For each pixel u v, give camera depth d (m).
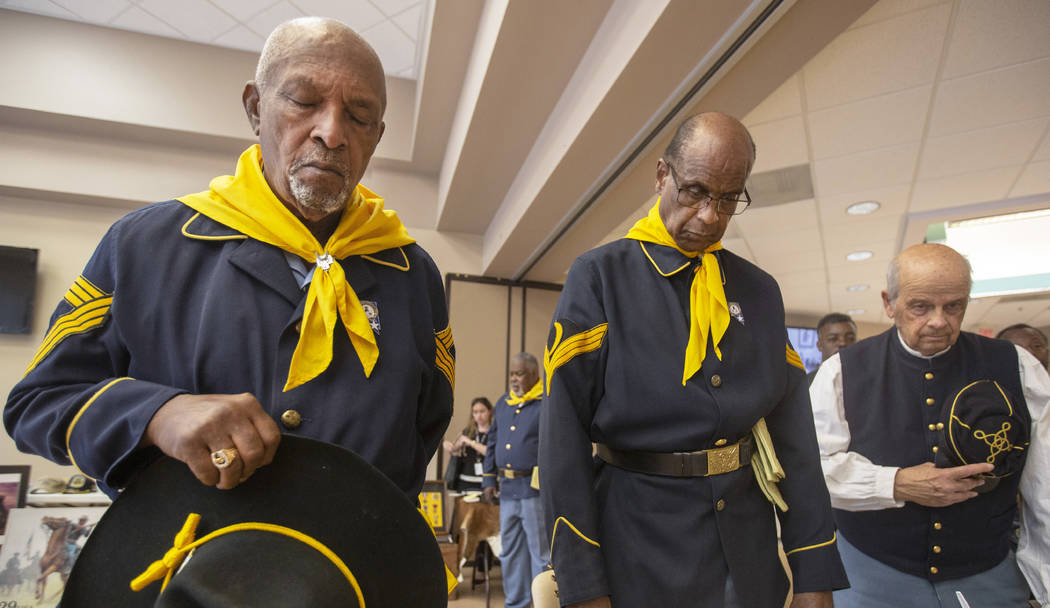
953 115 3.88
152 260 0.74
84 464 0.63
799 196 5.20
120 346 0.73
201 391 0.71
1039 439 1.37
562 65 3.50
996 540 1.39
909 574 1.43
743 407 1.06
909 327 1.41
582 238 5.05
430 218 6.26
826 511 1.12
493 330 6.31
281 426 0.71
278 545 0.59
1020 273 7.06
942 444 1.39
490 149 4.54
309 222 0.85
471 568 5.48
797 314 9.70
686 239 1.12
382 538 0.65
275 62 0.77
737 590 1.00
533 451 3.89
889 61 3.35
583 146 3.50
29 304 5.11
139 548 0.62
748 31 2.48
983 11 2.97
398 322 0.84
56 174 5.19
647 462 1.06
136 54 5.23
